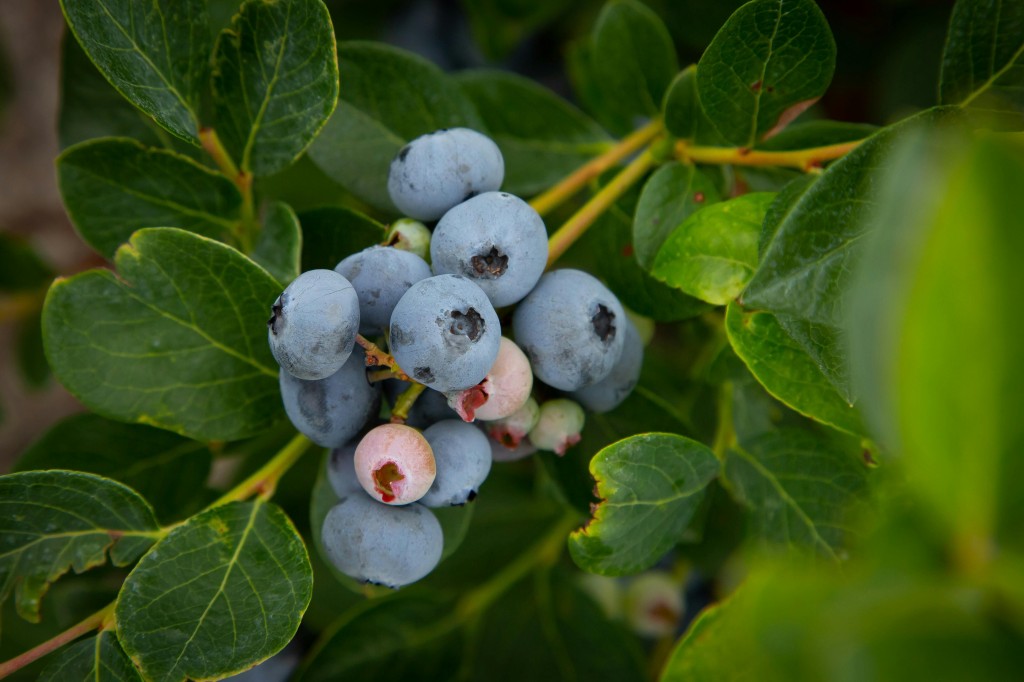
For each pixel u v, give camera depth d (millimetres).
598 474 244
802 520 264
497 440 253
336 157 282
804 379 247
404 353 230
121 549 256
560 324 241
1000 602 186
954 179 164
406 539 240
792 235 231
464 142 248
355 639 303
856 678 182
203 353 261
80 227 278
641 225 271
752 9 250
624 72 304
